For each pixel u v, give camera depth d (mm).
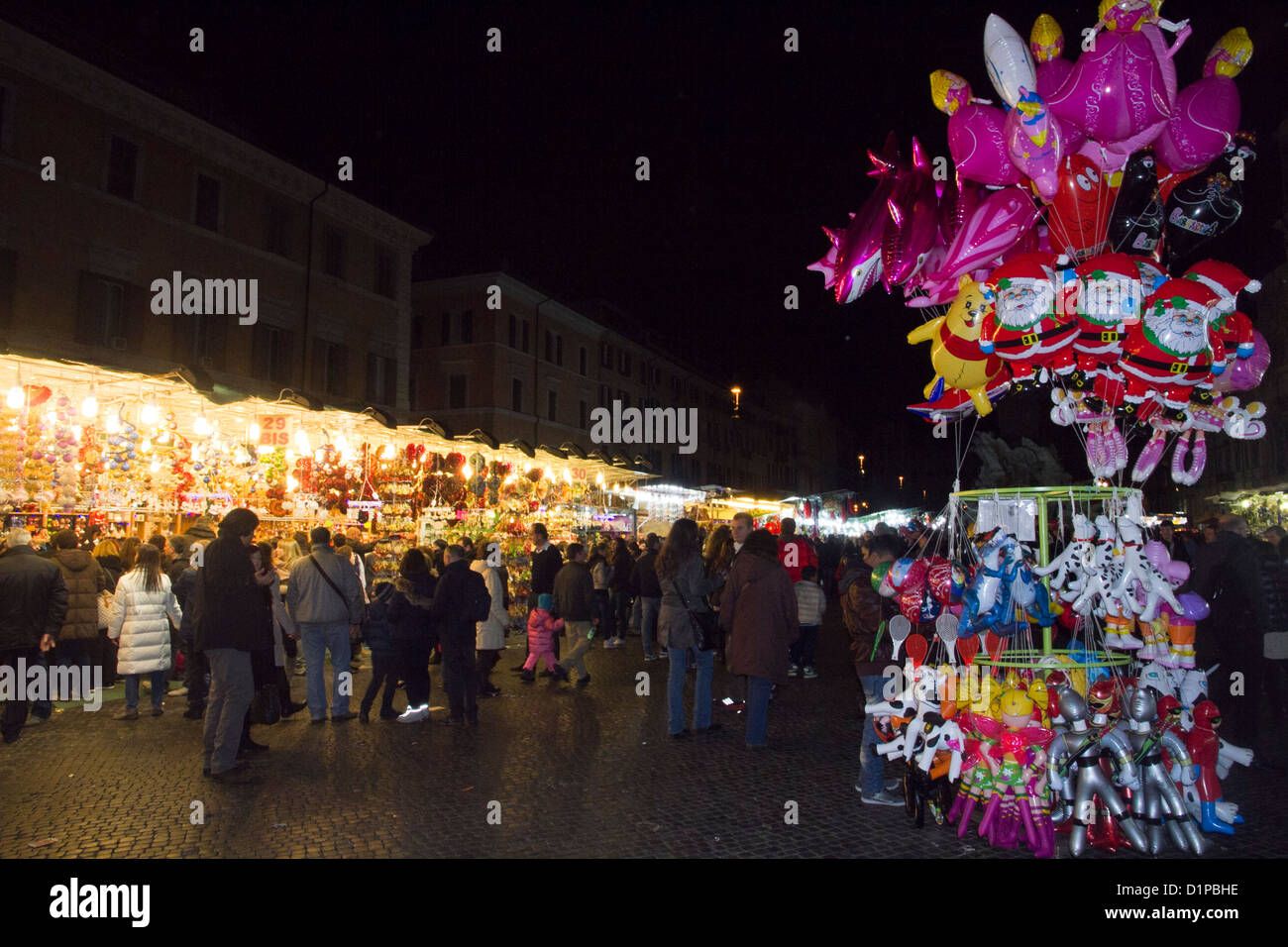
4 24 16188
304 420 12477
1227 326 4773
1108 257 4637
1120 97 4406
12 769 6578
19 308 16609
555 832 5211
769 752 7164
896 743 5332
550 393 37531
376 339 26531
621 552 14484
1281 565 7336
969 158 4859
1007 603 5086
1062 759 4887
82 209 17891
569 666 10555
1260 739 7422
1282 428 26766
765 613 7246
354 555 12211
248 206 22156
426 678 8500
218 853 4871
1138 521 5219
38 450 9562
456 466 16172
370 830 5238
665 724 8281
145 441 10641
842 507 37625
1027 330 4664
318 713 8312
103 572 9430
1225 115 4613
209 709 6352
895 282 5141
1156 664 5133
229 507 12648
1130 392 4965
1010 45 4523
